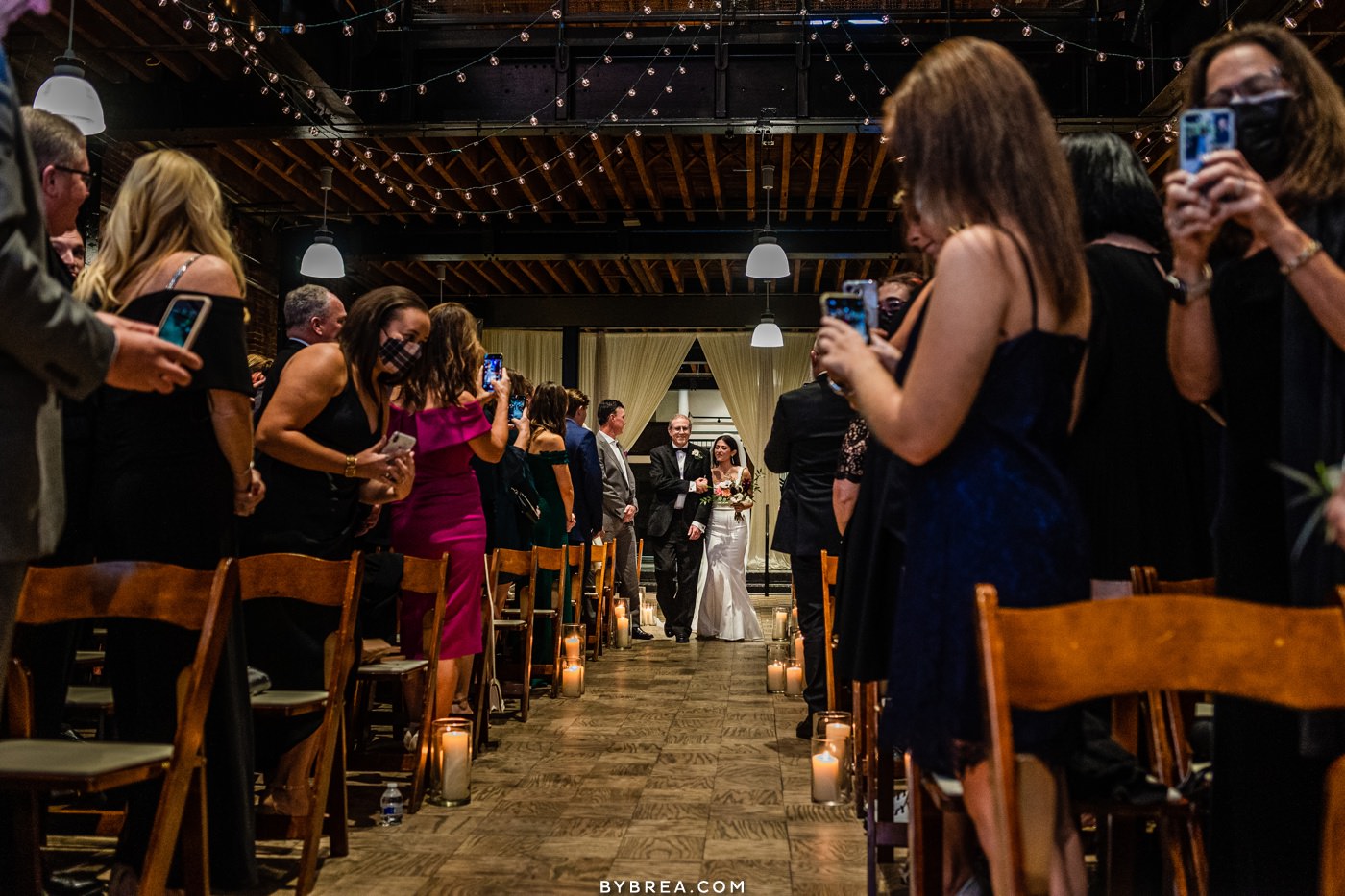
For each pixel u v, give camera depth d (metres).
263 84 7.85
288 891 2.62
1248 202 1.44
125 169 8.69
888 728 1.51
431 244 11.55
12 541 1.54
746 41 7.88
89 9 6.72
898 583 1.79
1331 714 1.39
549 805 3.52
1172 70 7.34
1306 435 1.48
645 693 6.04
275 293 11.58
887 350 1.69
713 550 9.27
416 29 8.16
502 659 5.97
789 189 10.66
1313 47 6.46
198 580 2.01
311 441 3.05
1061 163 1.56
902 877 2.71
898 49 7.88
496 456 3.95
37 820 2.10
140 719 2.24
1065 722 1.42
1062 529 1.43
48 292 1.53
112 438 2.31
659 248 11.48
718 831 3.21
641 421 15.18
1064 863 1.43
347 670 2.81
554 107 8.05
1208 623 1.30
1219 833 1.60
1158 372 2.06
